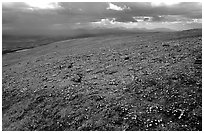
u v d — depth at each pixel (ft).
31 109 77.46
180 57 97.76
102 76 93.91
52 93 84.33
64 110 71.26
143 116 60.03
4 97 92.02
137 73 88.48
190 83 71.67
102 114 64.44
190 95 64.90
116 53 131.75
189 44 118.73
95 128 60.08
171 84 73.31
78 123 63.77
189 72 78.74
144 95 69.46
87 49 179.42
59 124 65.72
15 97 89.45
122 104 66.74
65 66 121.90
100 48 166.09
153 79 78.74
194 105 60.64
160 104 63.82
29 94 88.79
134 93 72.23
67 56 154.30
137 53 121.39
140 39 195.00
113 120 61.05
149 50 123.24
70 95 79.41
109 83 83.41
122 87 78.02
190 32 190.90
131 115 61.26
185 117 57.26
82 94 78.13
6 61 217.56
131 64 103.19
